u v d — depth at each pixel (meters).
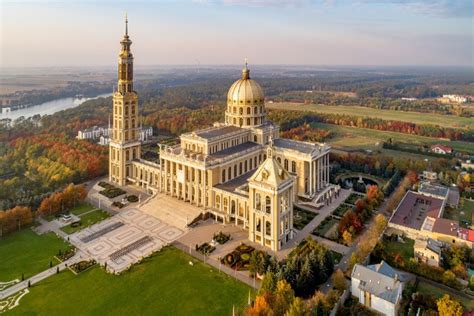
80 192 165.38
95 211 158.25
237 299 101.50
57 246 129.75
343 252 126.31
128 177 192.38
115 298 102.00
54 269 115.88
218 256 123.69
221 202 151.38
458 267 109.62
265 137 185.00
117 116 188.62
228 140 174.88
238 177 166.88
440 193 168.50
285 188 127.94
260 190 127.94
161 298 102.06
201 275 112.88
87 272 114.50
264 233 130.12
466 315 91.25
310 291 103.62
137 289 106.12
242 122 189.12
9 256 123.12
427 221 141.12
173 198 164.88
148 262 120.12
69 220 149.38
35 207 155.88
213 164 152.62
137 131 195.12
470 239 125.56
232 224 147.25
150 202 163.50
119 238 135.62
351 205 165.38
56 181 181.12
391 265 115.56
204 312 96.31
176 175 164.00
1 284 108.00
